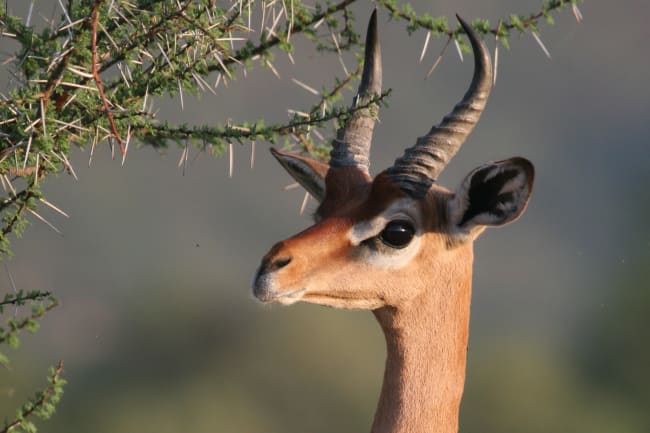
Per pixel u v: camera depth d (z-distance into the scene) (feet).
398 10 46.83
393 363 45.50
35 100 40.55
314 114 48.37
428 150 44.80
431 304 45.27
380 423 45.44
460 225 45.19
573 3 46.83
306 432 143.13
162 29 43.32
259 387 147.02
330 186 46.19
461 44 47.06
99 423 139.13
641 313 155.22
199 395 144.46
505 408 137.39
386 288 44.50
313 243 43.86
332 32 48.06
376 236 44.24
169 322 160.45
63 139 42.11
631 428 143.02
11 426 39.73
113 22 43.65
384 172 44.80
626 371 151.12
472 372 142.41
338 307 44.93
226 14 45.57
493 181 44.57
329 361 146.41
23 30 42.29
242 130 44.57
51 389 40.16
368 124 47.14
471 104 44.86
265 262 43.42
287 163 48.16
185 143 45.83
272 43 46.11
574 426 139.13
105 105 39.83
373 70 47.11
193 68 44.21
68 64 39.96
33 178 42.52
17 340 38.32
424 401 45.14
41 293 39.91
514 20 46.91
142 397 145.38
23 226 41.98
